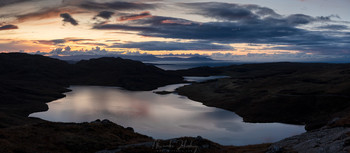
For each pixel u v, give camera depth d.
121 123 148.62
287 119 153.62
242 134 123.44
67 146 37.59
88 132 46.03
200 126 141.38
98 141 41.50
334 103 156.75
